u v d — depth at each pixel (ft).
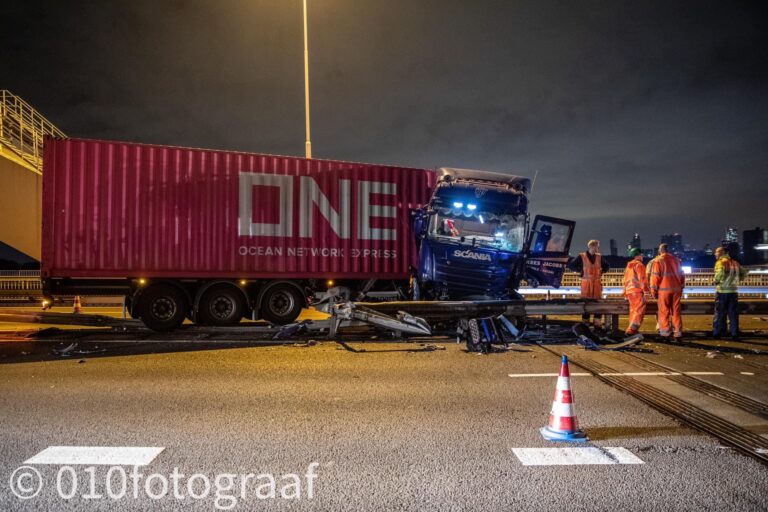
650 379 23.38
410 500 11.60
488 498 11.70
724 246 36.81
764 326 44.06
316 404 19.17
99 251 37.40
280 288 41.50
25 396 20.13
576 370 25.23
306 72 63.31
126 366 25.94
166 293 38.60
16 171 66.59
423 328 34.42
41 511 11.09
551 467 13.46
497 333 32.40
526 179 40.70
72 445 14.85
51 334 36.63
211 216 39.75
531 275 42.93
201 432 15.99
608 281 74.38
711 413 18.20
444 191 39.32
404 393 20.81
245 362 27.07
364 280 44.60
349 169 43.32
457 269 39.68
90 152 37.40
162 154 38.83
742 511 11.15
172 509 11.21
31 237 67.51
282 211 41.47
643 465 13.61
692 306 38.09
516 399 19.97
